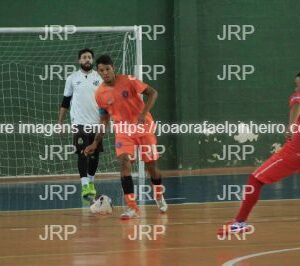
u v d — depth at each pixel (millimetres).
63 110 22516
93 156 21891
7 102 29984
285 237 15445
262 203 21141
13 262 13023
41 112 30312
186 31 31828
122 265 12594
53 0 30703
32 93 30219
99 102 18797
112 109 18672
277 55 32906
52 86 30391
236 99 32656
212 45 32438
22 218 18609
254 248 14219
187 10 31828
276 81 32938
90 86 21938
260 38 32781
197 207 20469
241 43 32656
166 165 32125
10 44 30031
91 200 21859
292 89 33031
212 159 32500
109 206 19234
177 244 14711
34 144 30266
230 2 32500
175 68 32031
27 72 30203
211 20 32375
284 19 32906
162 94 32062
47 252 13969
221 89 32562
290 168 14969
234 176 29062
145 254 13641
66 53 30484
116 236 15742
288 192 23906
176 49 31938
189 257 13305
